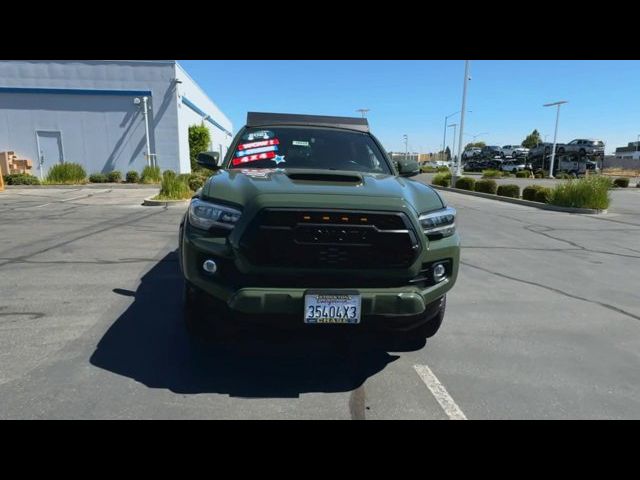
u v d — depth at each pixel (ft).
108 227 29.32
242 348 11.28
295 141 14.19
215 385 9.48
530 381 10.17
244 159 13.51
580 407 9.14
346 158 13.79
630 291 18.02
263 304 8.46
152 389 9.22
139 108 68.13
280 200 8.62
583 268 21.93
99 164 68.85
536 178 129.80
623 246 28.45
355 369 10.48
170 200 41.98
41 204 42.09
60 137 67.51
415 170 14.11
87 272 18.10
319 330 9.14
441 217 9.93
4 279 16.90
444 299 11.13
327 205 8.66
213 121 106.11
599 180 49.57
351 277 8.85
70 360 10.36
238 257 8.65
